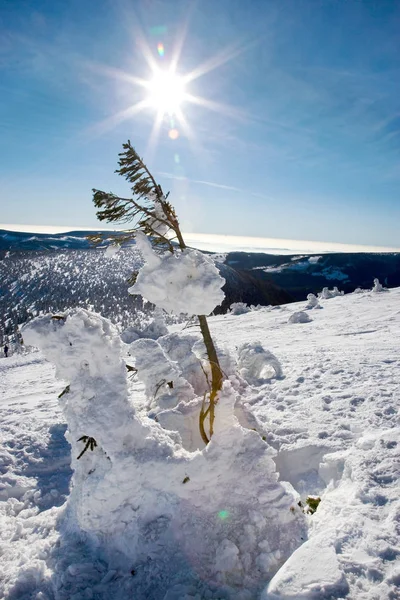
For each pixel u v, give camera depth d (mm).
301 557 2770
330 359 10680
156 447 3951
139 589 3301
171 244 4707
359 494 3469
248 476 3902
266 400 7844
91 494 3672
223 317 32469
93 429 3717
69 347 3771
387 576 2508
